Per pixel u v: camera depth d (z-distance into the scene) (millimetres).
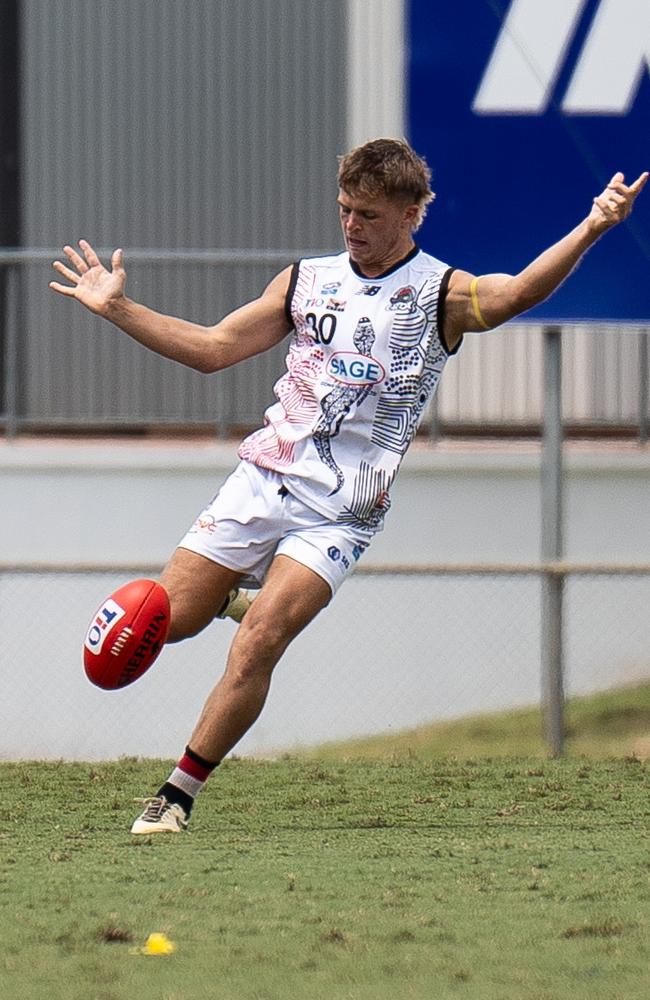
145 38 44250
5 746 37094
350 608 37250
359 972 13328
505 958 13797
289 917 15133
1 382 44094
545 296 18312
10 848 18578
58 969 13320
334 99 44125
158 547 38188
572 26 30625
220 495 19062
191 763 19359
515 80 30703
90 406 43719
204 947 14023
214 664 36188
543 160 30766
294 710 36844
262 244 44312
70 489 38188
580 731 34750
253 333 18969
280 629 18672
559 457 30938
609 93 30703
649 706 36250
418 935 14531
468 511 38094
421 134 30781
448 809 22375
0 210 44469
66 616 37781
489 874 17219
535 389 40938
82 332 43906
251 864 17625
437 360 18875
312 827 20672
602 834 20094
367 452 18734
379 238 18406
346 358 18578
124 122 44406
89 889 16172
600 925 14875
